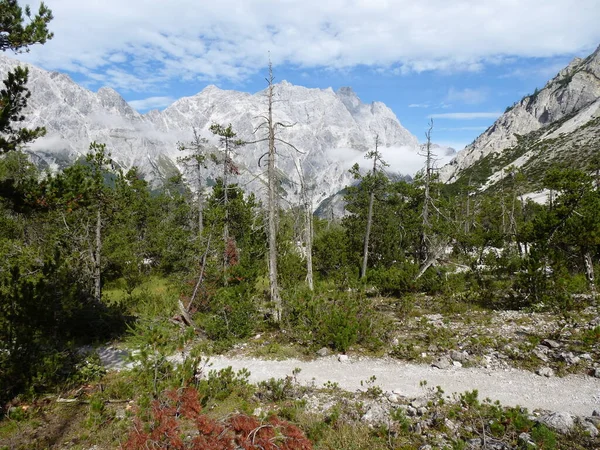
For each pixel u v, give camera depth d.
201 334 15.48
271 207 18.03
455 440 7.09
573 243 19.19
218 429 5.24
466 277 22.42
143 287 25.31
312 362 12.44
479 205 60.06
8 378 9.05
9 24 9.24
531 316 15.30
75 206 10.12
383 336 13.84
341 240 28.86
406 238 29.52
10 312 10.34
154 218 35.75
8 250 15.70
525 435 6.88
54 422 8.21
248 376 10.67
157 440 5.32
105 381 10.60
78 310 14.38
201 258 18.19
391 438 7.36
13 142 9.52
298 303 15.21
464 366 11.23
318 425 7.83
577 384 9.45
